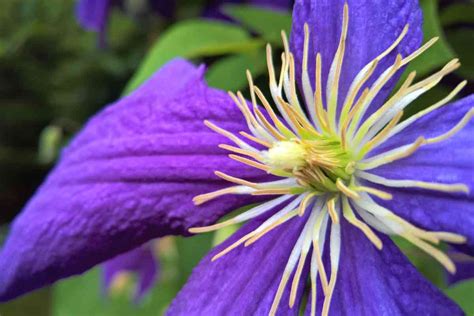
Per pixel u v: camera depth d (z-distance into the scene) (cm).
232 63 16
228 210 12
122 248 13
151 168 13
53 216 13
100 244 13
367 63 12
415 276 11
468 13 16
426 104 15
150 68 16
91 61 40
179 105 13
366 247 11
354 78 12
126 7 21
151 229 13
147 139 13
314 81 12
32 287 13
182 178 13
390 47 11
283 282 12
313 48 12
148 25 22
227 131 12
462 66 15
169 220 13
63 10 37
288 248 12
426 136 11
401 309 11
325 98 12
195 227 12
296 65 12
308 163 11
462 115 11
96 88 41
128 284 27
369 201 11
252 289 12
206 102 13
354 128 12
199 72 13
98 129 14
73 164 13
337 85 12
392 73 11
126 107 13
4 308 40
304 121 12
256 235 12
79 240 13
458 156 11
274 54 16
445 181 11
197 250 17
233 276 12
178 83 13
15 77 42
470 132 11
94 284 27
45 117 44
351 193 11
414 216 11
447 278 16
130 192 13
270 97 16
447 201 11
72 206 13
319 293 12
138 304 26
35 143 46
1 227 43
